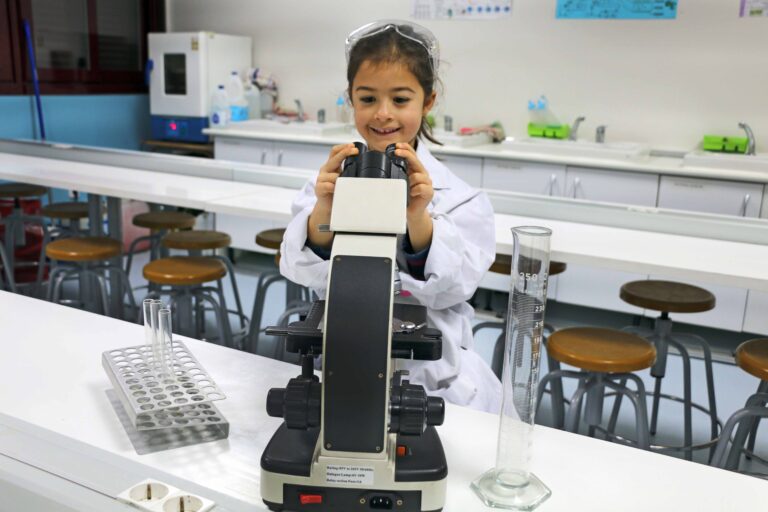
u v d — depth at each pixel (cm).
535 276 87
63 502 88
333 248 87
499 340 277
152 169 365
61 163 379
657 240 243
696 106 457
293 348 92
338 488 86
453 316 156
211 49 556
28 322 149
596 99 485
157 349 116
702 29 444
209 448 102
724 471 100
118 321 151
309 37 579
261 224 509
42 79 546
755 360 202
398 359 106
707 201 396
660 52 459
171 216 379
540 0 486
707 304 251
